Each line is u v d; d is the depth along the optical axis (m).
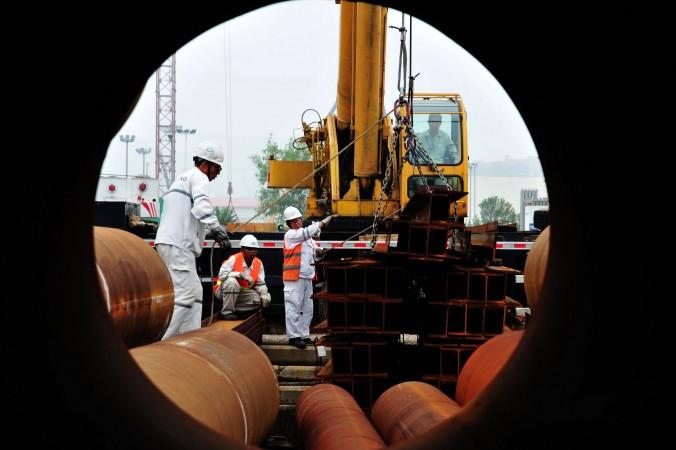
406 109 9.62
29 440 2.74
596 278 2.98
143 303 5.57
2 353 2.67
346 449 4.50
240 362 5.08
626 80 2.61
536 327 3.48
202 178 8.07
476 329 7.20
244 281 9.90
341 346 7.12
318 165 14.48
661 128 2.53
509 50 3.16
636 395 2.68
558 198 3.37
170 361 4.40
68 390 2.98
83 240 3.42
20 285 2.82
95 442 2.94
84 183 3.32
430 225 6.87
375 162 12.73
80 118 3.03
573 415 2.90
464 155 13.12
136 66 3.28
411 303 7.38
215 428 4.02
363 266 7.01
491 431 3.22
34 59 2.62
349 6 12.05
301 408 5.81
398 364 7.33
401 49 9.74
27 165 2.78
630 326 2.77
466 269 6.96
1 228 2.68
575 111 2.95
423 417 4.70
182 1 3.07
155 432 3.23
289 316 9.90
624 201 2.78
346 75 12.49
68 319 3.17
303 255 10.00
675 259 2.53
